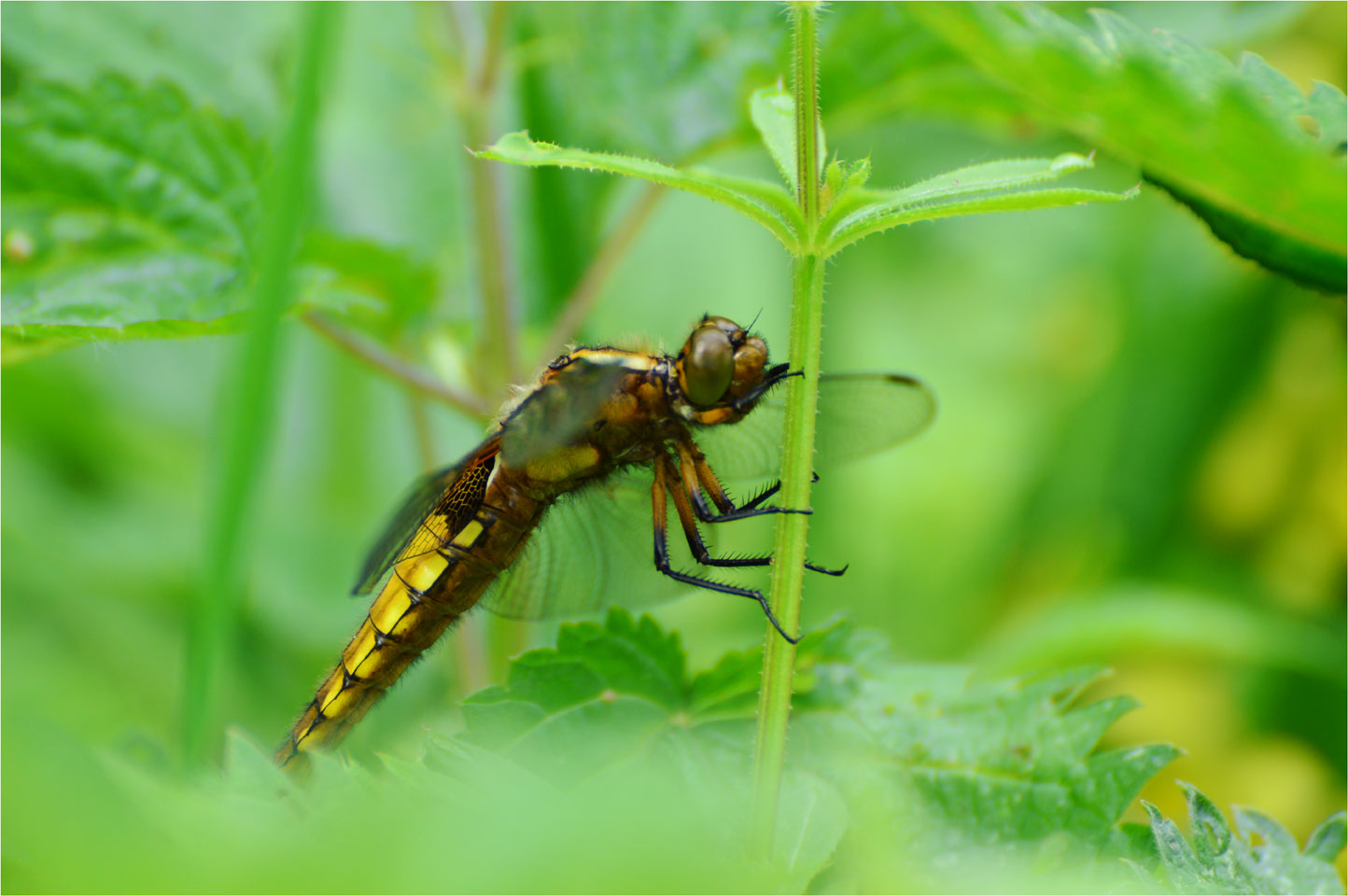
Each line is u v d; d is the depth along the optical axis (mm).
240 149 594
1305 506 629
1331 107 572
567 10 619
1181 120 565
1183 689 624
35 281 592
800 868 566
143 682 626
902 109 616
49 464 643
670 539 595
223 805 467
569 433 588
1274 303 631
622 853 399
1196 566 632
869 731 576
